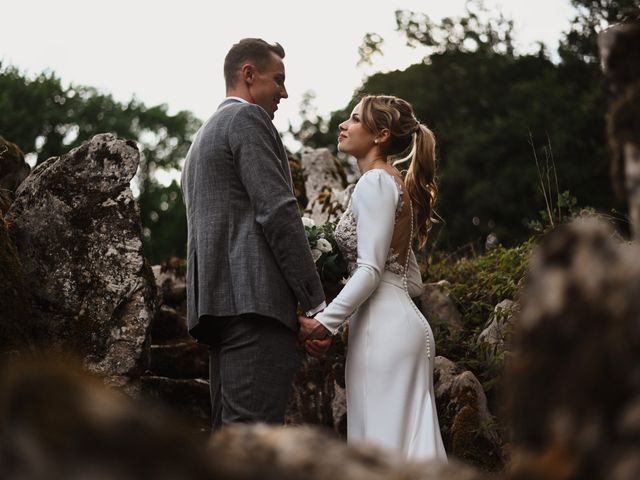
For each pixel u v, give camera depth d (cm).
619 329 78
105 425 67
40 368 70
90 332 404
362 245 377
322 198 653
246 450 80
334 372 496
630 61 114
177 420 74
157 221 2595
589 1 2117
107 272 414
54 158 450
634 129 111
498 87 2275
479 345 489
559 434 78
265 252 360
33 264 414
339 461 82
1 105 2247
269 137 371
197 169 371
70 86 2448
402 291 388
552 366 81
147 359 411
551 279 85
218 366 373
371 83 2395
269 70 399
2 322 381
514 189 1922
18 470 66
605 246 85
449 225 1972
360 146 408
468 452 446
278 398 359
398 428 367
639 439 74
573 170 1869
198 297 365
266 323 358
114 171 427
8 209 466
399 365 372
